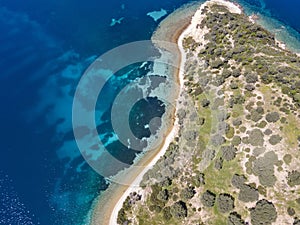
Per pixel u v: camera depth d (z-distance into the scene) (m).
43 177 90.25
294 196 72.19
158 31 130.88
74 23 137.25
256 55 101.81
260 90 89.12
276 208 71.69
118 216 80.50
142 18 137.50
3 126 102.50
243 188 75.31
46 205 84.62
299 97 82.50
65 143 97.88
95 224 81.12
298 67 94.62
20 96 111.00
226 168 80.44
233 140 83.38
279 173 75.06
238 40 110.44
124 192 85.69
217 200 76.50
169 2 144.00
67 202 85.31
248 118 85.50
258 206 71.81
